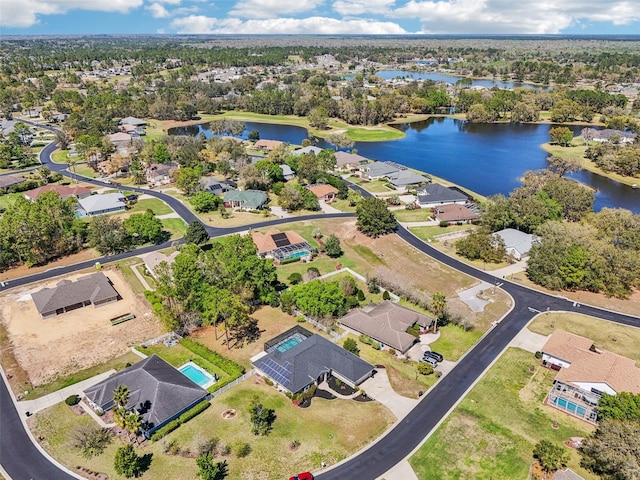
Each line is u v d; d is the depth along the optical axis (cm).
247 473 5497
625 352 7856
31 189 16262
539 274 10088
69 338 8225
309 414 6469
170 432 6112
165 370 6981
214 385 6900
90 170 18825
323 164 18375
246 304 9112
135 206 14775
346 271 10756
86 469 5572
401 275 10625
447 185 17050
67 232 11562
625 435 5369
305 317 8906
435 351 7938
